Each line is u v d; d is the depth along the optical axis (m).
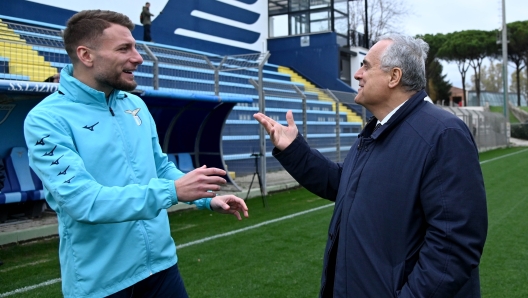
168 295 2.09
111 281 1.88
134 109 2.12
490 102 52.75
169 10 14.99
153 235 2.00
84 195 1.70
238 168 10.26
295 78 17.72
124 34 1.91
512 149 23.20
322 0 18.19
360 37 21.12
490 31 49.06
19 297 3.66
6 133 6.30
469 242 1.62
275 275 4.29
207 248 5.18
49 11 11.55
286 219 6.79
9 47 6.55
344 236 1.85
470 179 1.66
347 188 1.92
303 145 2.19
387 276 1.74
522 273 4.36
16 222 6.02
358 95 1.97
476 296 1.79
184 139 9.02
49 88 5.38
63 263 1.93
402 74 1.84
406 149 1.75
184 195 1.74
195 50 14.98
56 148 1.75
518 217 6.93
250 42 18.42
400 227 1.74
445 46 49.88
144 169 2.03
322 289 2.02
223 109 8.53
